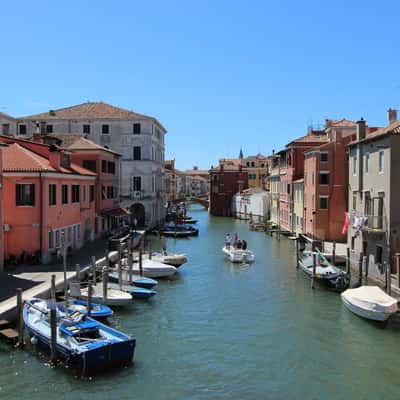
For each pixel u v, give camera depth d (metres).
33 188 26.25
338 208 40.50
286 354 16.33
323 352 16.53
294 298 23.91
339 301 23.23
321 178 40.69
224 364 15.44
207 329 18.95
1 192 23.52
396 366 15.35
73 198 31.66
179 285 27.09
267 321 20.05
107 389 13.47
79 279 22.66
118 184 46.38
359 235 28.53
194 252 40.75
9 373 14.15
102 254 30.31
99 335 15.57
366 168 28.27
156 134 60.41
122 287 23.55
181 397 13.12
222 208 91.56
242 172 91.12
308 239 39.75
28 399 12.83
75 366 14.55
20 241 26.19
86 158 38.12
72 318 16.03
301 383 14.12
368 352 16.53
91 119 55.94
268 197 70.69
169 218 72.25
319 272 26.36
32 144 30.64
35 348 15.84
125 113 57.22
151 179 56.38
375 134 27.20
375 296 20.22
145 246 43.50
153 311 21.52
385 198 24.83
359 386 13.95
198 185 176.50
